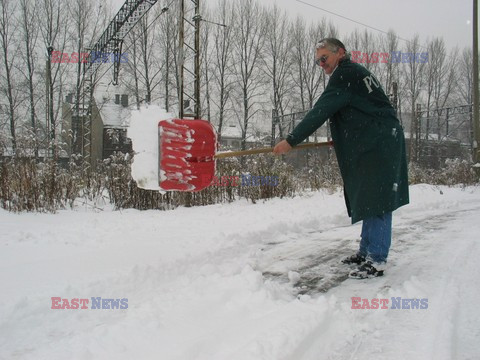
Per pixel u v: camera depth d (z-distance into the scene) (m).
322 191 9.95
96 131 31.53
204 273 3.02
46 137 9.34
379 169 2.94
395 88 18.30
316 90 33.75
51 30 28.66
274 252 3.85
